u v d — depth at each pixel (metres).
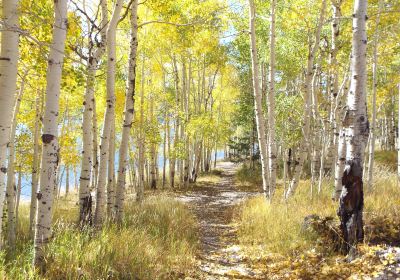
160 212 9.80
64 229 6.15
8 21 3.75
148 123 16.33
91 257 4.89
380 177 12.66
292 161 20.70
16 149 9.73
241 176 23.27
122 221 7.96
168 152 20.03
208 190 19.58
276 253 6.60
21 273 4.16
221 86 27.39
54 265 4.45
